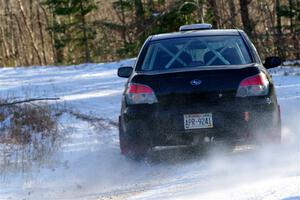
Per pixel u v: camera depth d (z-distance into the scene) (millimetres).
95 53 97750
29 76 57812
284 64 57781
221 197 12594
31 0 138125
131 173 17438
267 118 17203
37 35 141500
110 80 48969
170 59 18844
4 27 140500
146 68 18828
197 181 15070
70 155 20500
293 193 11836
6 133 24656
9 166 18516
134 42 83562
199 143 17500
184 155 18719
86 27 98125
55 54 127188
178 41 19578
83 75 54875
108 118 28469
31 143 23000
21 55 141500
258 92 17312
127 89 17953
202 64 18500
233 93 17250
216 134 17172
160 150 19312
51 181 17297
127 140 17562
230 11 83688
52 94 40562
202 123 17125
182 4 71062
